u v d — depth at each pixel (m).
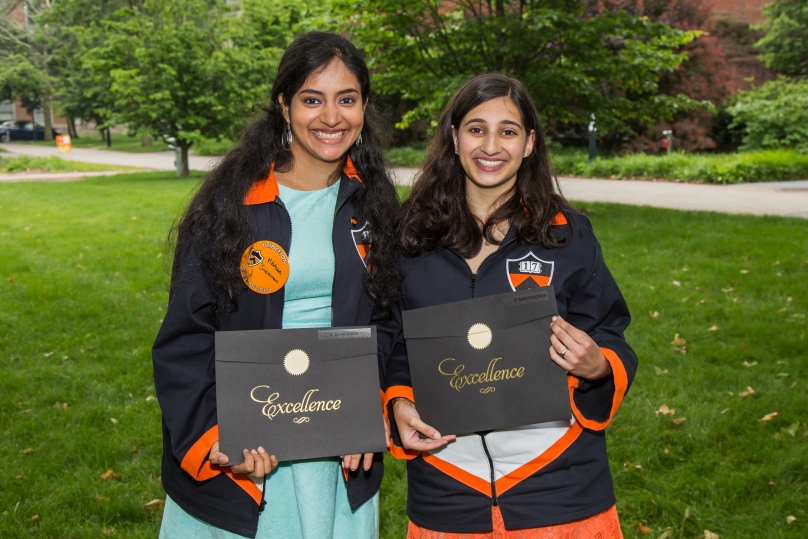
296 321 1.91
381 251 1.98
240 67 20.19
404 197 2.23
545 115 10.65
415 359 1.89
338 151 1.91
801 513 3.02
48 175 20.83
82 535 2.85
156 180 18.22
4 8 45.69
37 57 44.16
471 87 1.98
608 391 1.92
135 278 7.18
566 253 1.95
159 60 19.28
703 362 4.78
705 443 3.63
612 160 18.78
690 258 7.72
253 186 1.89
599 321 1.99
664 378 4.47
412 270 2.01
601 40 10.23
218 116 19.23
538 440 1.92
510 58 10.12
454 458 1.96
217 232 1.83
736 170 16.38
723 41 26.30
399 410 1.94
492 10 11.12
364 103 1.96
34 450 3.55
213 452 1.79
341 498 2.02
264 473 1.76
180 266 1.85
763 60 26.20
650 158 18.28
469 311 1.87
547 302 1.84
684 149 22.14
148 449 3.59
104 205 12.62
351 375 1.81
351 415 1.80
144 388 4.38
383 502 3.21
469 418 1.86
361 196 2.02
